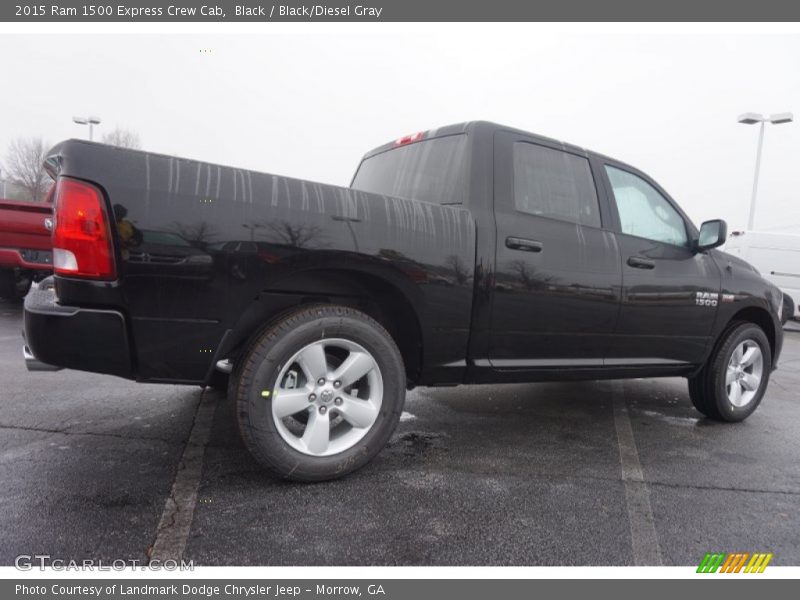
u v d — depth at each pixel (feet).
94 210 6.75
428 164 10.77
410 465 9.56
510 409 13.69
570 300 10.47
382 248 8.38
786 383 19.65
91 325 6.93
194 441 10.09
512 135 10.53
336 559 6.63
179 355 7.42
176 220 7.09
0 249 20.97
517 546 7.10
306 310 8.18
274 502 7.88
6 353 16.84
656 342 12.00
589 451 10.77
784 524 8.03
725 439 12.07
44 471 8.56
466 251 9.27
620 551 7.11
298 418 9.27
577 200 11.15
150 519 7.27
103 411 11.68
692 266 12.61
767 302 14.06
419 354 9.42
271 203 7.65
